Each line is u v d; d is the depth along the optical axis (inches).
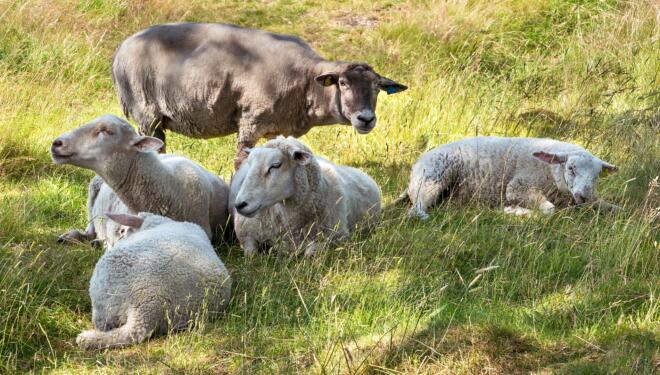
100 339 342.6
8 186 526.9
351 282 398.6
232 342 349.1
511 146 515.5
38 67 717.3
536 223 460.1
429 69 741.9
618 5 829.8
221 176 556.7
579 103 658.2
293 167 410.6
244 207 395.9
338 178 447.2
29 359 341.1
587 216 476.7
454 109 646.5
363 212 473.1
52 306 375.9
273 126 532.4
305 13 884.6
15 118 601.9
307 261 413.1
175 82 531.5
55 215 493.4
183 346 341.7
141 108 552.4
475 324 348.5
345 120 522.0
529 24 824.9
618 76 697.6
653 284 379.9
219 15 868.0
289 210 423.5
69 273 408.2
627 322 350.0
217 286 367.6
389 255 422.3
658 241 425.4
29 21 797.9
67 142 403.2
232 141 626.5
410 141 612.7
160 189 424.2
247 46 527.5
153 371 324.5
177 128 554.6
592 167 477.4
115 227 430.3
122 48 553.6
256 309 376.5
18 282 382.0
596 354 331.6
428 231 451.2
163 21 844.6
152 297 349.1
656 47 731.4
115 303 350.3
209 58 526.0
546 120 639.1
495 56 775.1
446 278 406.3
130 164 414.6
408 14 836.0
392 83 528.4
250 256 429.7
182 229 386.6
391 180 553.6
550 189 497.4
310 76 522.0
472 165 515.5
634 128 578.6
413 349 336.2
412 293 381.7
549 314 362.3
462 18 818.2
